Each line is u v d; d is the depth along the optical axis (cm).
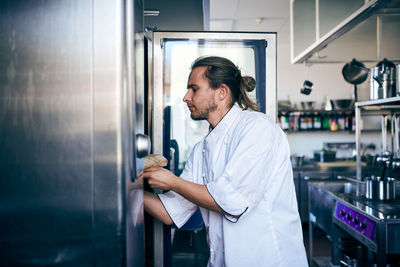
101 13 71
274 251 114
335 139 541
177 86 190
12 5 74
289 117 521
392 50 311
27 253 74
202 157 135
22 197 74
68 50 72
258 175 107
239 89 127
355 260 216
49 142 73
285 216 118
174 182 108
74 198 72
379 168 323
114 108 71
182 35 155
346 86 536
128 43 72
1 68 74
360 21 210
